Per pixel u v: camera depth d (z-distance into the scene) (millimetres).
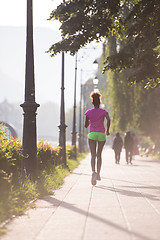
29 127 15383
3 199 10695
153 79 20625
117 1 17031
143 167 33562
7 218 9695
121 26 18516
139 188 16516
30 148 15320
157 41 18516
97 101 16375
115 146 39656
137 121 53062
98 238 7715
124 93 48094
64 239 7703
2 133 14648
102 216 9977
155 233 8094
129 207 11359
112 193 14609
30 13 15758
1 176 10961
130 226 8781
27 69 15570
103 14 17656
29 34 15680
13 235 8125
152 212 10539
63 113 27531
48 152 22000
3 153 12516
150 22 17844
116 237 7762
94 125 16094
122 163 40750
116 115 49062
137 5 17703
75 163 37219
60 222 9312
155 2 17297
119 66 19250
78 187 16672
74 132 49719
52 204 12008
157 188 16578
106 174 24953
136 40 18453
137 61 19156
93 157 15891
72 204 11961
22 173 15133
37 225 9062
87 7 17594
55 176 19078
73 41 18203
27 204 11664
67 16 17906
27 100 15445
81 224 9047
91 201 12555
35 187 14297
